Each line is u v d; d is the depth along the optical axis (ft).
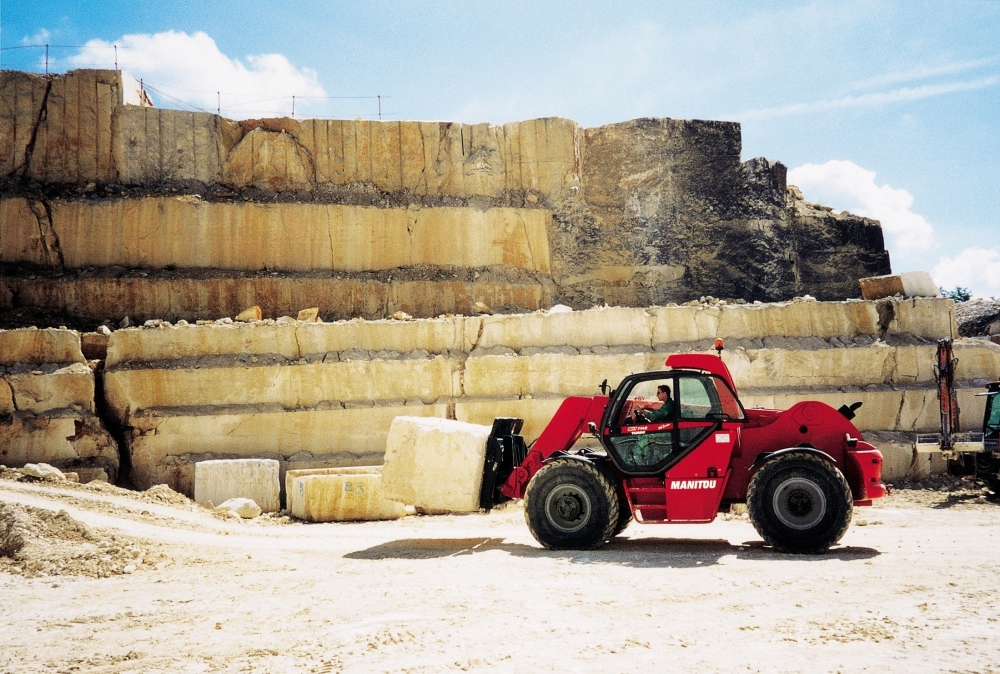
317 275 81.25
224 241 80.53
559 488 34.37
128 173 81.15
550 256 88.43
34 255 77.36
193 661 20.25
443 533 43.68
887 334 71.97
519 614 22.89
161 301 77.20
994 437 56.75
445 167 87.61
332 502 51.72
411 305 81.71
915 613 22.24
